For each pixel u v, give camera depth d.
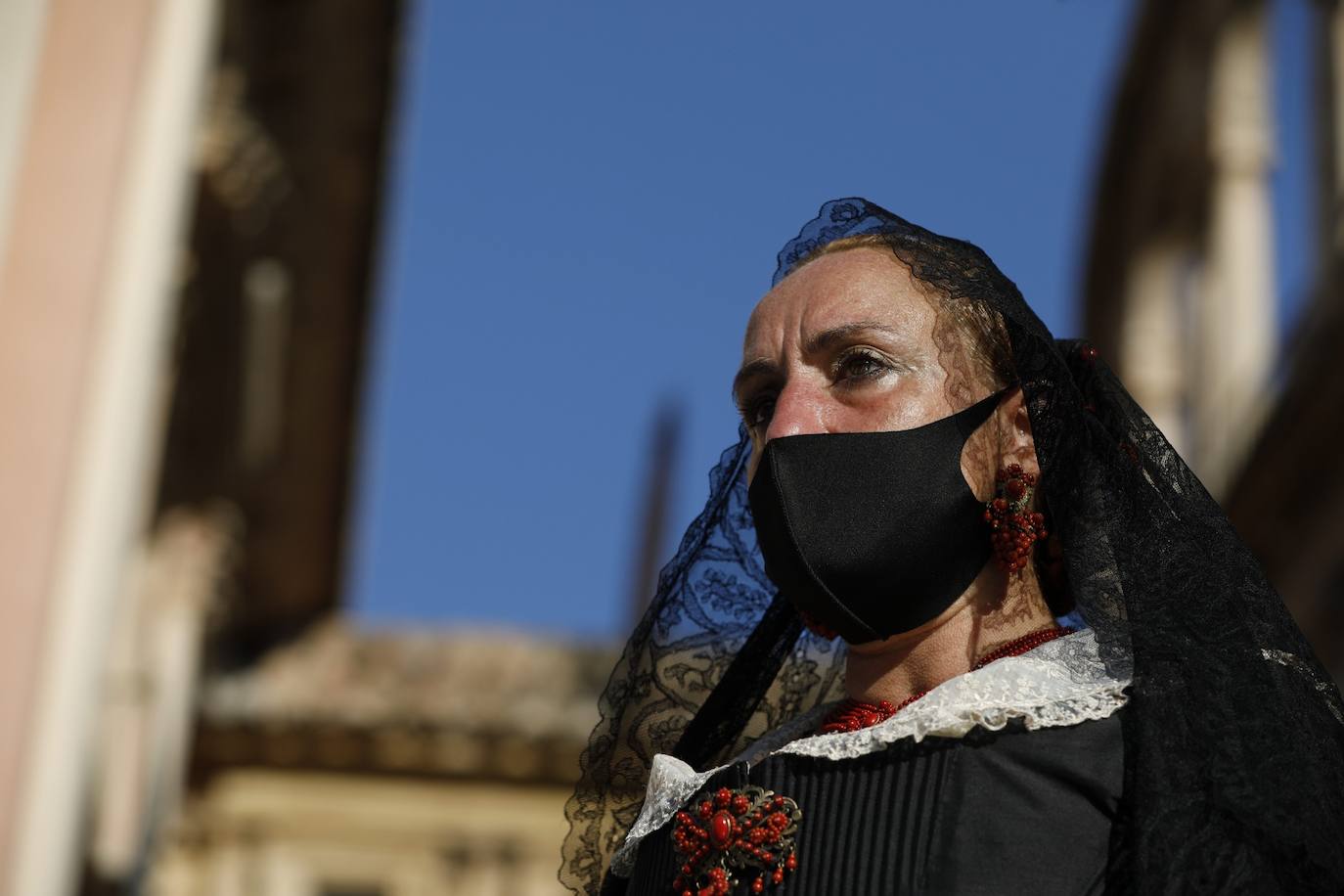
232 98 18.19
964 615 3.03
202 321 21.03
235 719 29.16
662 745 3.56
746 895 2.78
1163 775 2.68
